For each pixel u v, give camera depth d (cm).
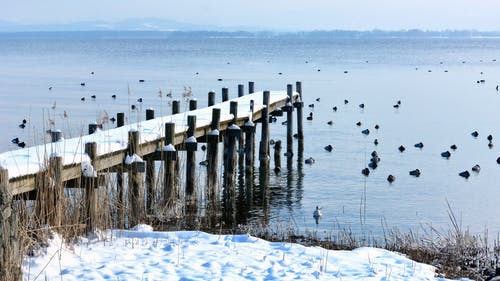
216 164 2227
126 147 1675
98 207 1444
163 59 13000
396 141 3831
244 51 18012
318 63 11675
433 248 1655
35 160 1410
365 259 1338
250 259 1294
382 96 6181
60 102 5269
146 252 1330
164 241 1421
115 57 13800
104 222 1477
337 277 1198
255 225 2006
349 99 5894
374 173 2991
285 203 2403
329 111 5094
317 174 2933
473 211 2355
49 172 1303
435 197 2561
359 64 11500
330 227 2070
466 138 3975
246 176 2739
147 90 6281
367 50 19375
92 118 4328
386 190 2666
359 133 4097
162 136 1927
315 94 6253
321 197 2516
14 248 1033
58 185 1310
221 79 7431
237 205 2341
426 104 5616
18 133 3725
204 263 1258
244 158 3019
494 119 4747
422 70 9950
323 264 1279
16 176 1229
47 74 8444
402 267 1293
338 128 4281
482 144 3791
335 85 7212
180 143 2044
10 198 1018
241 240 1466
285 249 1389
